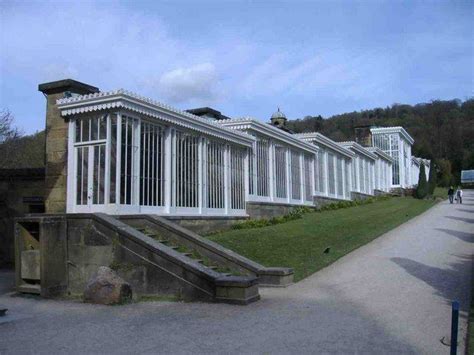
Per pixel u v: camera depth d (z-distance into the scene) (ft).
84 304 32.37
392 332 22.35
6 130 125.18
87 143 42.19
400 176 150.61
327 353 19.36
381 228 64.08
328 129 313.12
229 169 58.59
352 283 34.99
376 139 154.81
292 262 42.16
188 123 49.01
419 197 135.95
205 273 31.22
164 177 46.26
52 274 36.52
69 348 21.01
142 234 35.76
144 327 24.48
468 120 299.79
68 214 37.88
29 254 37.09
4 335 23.89
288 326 23.80
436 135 285.84
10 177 62.54
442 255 45.70
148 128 44.60
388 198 126.21
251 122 63.00
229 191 58.13
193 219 49.47
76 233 37.52
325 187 93.30
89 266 36.65
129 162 41.70
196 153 52.01
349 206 96.89
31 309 31.32
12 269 59.26
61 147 47.88
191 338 21.99
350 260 44.21
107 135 40.83
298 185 80.18
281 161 74.23
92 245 36.55
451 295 30.25
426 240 55.77
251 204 62.54
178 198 48.01
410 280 35.04
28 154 132.05
